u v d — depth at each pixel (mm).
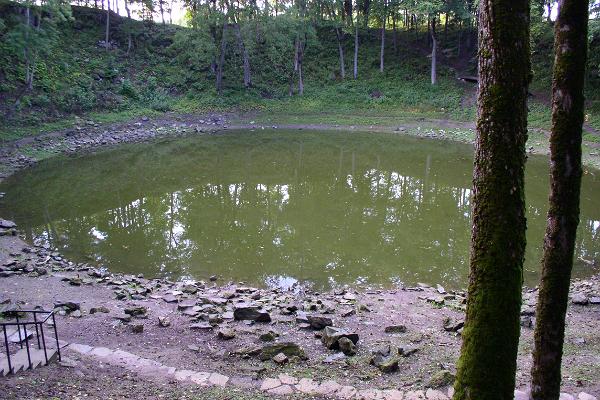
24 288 11141
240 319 9625
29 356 6836
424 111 41719
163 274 12891
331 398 6512
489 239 3873
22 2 34688
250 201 20094
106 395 6281
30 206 19078
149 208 19125
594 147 28719
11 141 29328
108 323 9281
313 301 10859
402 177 24266
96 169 25953
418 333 9062
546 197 19938
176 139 35438
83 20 47531
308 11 47812
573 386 6945
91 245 15000
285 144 33812
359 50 51688
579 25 4801
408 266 13320
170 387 6699
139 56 47531
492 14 3703
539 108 36969
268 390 6715
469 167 26469
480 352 3959
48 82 36969
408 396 6551
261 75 48969
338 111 43438
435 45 44312
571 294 11273
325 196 20781
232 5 43031
